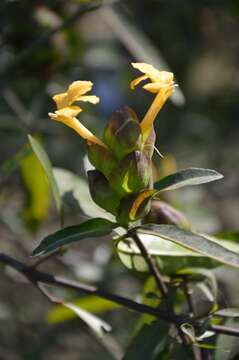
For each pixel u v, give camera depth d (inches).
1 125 205.9
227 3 207.6
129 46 188.2
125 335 211.0
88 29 250.5
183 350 130.0
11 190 219.3
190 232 106.4
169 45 269.1
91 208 128.4
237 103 289.3
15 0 177.3
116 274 210.2
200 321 119.1
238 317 124.2
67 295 213.3
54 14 193.0
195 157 280.5
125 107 108.6
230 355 123.0
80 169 247.9
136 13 254.5
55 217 251.6
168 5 254.5
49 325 229.0
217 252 104.7
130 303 118.0
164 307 126.8
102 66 256.2
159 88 106.0
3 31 189.5
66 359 219.0
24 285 239.1
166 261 126.9
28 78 200.1
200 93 287.3
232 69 291.7
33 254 106.3
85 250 242.1
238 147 283.4
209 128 284.7
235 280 210.1
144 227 108.0
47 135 246.8
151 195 108.1
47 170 123.6
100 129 225.1
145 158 107.7
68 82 215.9
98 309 149.7
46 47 195.3
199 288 134.3
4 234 236.7
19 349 225.5
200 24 273.3
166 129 280.8
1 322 228.7
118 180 107.5
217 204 267.9
